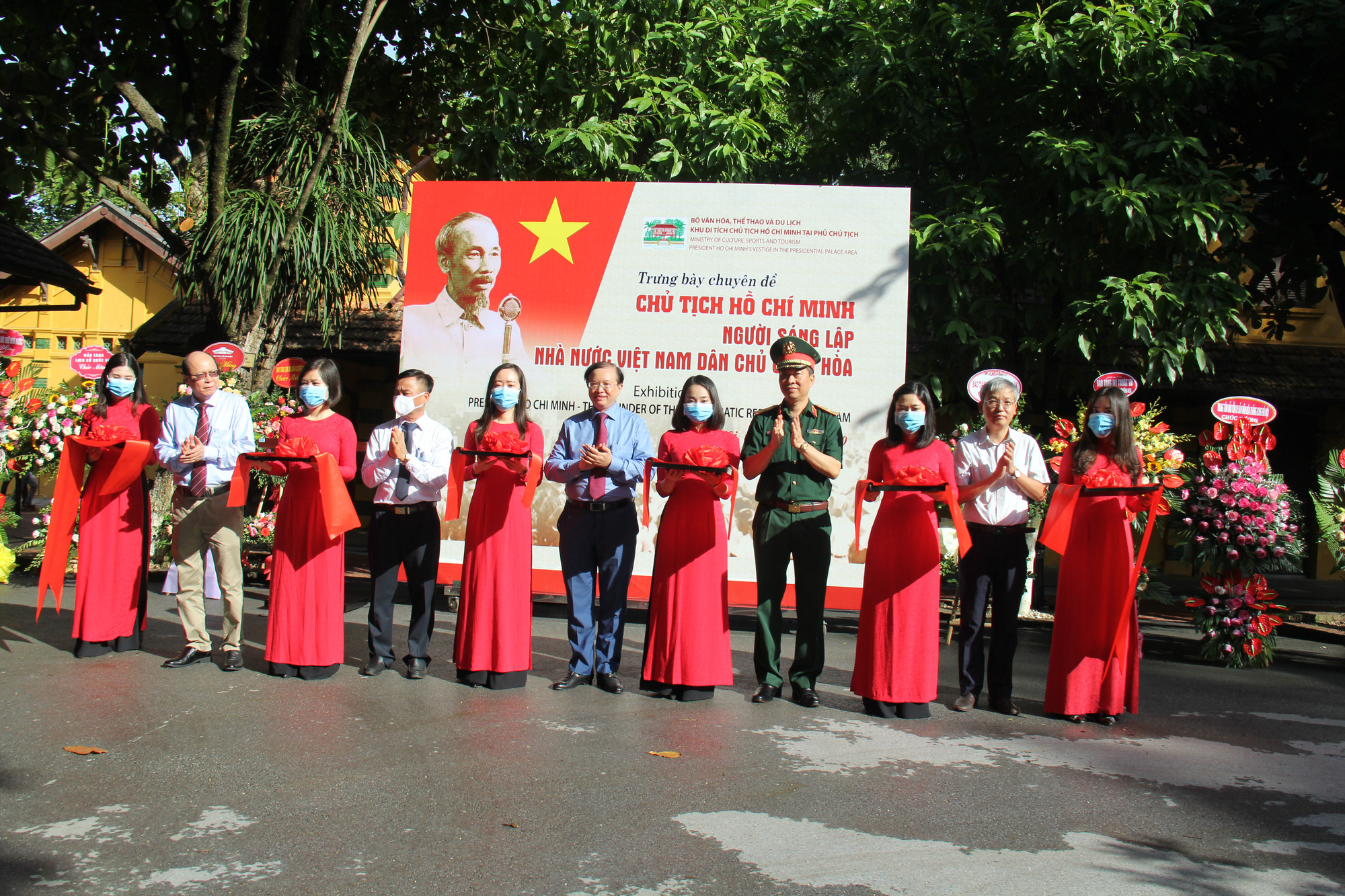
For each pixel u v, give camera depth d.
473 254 7.81
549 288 7.74
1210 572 7.34
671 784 3.93
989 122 10.19
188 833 3.30
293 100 9.38
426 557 5.68
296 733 4.46
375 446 5.70
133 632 6.01
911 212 10.34
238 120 9.93
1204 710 5.61
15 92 9.81
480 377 7.78
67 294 18.33
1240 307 9.62
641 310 7.66
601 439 5.57
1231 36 9.92
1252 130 10.79
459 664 5.51
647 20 10.88
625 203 7.71
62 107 10.11
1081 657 5.18
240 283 8.85
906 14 10.35
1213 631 7.17
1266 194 11.10
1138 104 9.05
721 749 4.45
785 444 5.41
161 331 13.91
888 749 4.54
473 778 3.93
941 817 3.65
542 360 7.73
